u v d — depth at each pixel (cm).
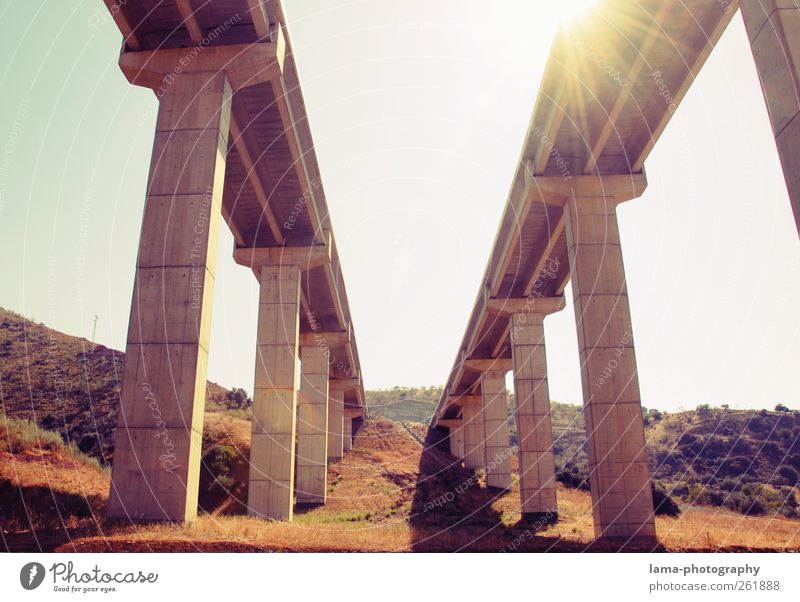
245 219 3259
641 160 2606
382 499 4394
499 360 5594
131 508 1625
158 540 1390
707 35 1964
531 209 3142
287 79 2308
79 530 1484
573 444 7669
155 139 1916
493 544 1945
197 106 1948
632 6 1970
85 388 4541
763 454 5584
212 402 6022
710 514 3862
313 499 4244
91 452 3559
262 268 3278
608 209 2559
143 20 2023
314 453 4394
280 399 3027
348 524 3144
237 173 2769
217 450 4088
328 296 4334
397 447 7231
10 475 2412
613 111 2317
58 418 4128
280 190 3016
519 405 3941
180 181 1864
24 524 1766
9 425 3084
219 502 3609
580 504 4456
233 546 1421
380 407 11825
